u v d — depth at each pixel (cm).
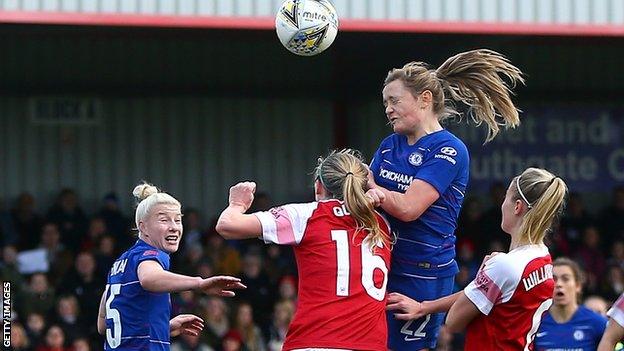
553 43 3753
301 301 1645
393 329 1853
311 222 1648
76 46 4569
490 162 4847
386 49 4103
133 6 3372
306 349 1619
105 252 3962
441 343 3703
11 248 3816
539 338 2411
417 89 1784
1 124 4556
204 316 3734
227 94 4731
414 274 1816
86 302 3778
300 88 4775
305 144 4816
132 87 4647
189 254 4019
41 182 4588
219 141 4753
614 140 4947
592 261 4397
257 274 4028
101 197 4647
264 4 3422
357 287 1636
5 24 3394
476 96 1844
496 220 4416
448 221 1811
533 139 4888
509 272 1642
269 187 4794
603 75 4909
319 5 1947
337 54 4581
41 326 3612
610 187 4938
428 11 3497
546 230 1667
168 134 4706
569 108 4916
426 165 1764
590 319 2391
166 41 4506
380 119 4822
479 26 3516
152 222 1788
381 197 1680
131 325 1775
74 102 4609
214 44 4669
